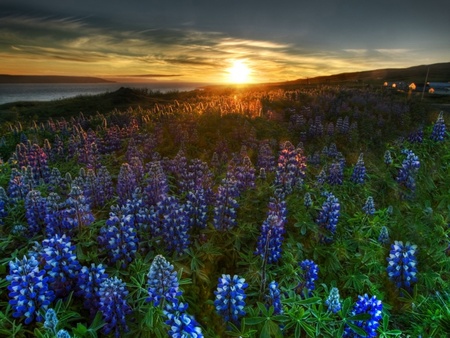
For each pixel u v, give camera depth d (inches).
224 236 248.2
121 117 916.0
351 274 228.7
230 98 1140.5
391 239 272.4
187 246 218.5
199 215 244.7
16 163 421.7
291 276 210.5
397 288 219.8
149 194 282.4
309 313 173.3
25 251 210.5
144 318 155.6
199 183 339.6
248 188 314.7
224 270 228.2
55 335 134.2
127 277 192.7
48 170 400.2
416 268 229.3
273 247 218.4
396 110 914.7
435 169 426.3
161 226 230.5
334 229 255.3
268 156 443.2
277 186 325.1
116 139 581.3
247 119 701.3
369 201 292.7
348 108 919.0
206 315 187.0
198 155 538.6
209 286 209.9
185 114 743.7
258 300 193.8
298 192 331.6
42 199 235.0
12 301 151.2
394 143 565.0
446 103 1566.2
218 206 244.7
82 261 199.6
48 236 212.8
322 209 261.6
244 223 257.3
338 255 244.5
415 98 1175.6
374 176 405.7
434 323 190.7
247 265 230.7
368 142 641.0
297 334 160.2
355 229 275.6
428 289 224.5
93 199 288.4
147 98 2349.9
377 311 162.4
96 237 215.5
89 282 166.6
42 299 154.2
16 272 153.6
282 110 900.6
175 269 201.5
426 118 858.8
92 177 295.1
